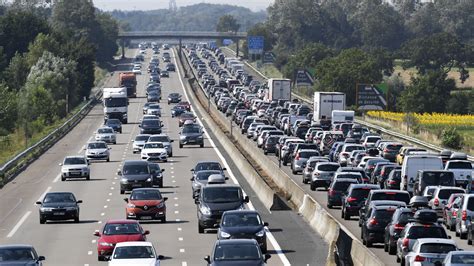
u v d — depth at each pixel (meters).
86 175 180.38
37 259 86.50
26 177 187.12
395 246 98.56
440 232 90.19
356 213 124.19
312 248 104.94
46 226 127.00
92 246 109.62
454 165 147.25
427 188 131.25
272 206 137.00
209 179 147.88
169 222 128.50
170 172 189.75
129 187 159.12
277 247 105.81
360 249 86.62
